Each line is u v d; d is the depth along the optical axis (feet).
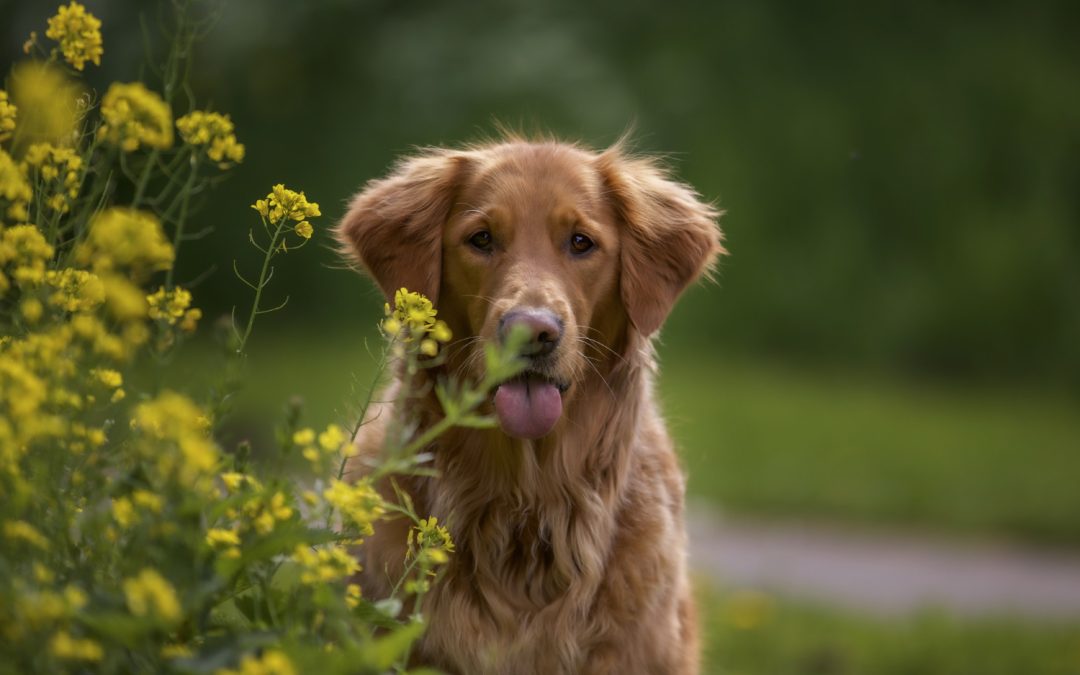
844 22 88.99
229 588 10.02
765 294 83.30
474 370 15.81
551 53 74.64
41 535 9.55
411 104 76.54
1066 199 85.81
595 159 17.61
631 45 85.40
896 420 65.82
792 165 84.89
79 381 10.41
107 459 10.42
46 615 8.52
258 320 81.56
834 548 44.06
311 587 10.09
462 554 16.28
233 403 11.19
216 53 69.21
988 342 82.79
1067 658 29.37
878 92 87.04
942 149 85.61
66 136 11.90
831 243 84.17
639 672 16.52
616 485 16.71
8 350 10.57
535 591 16.42
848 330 83.20
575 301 16.28
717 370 77.20
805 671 28.35
